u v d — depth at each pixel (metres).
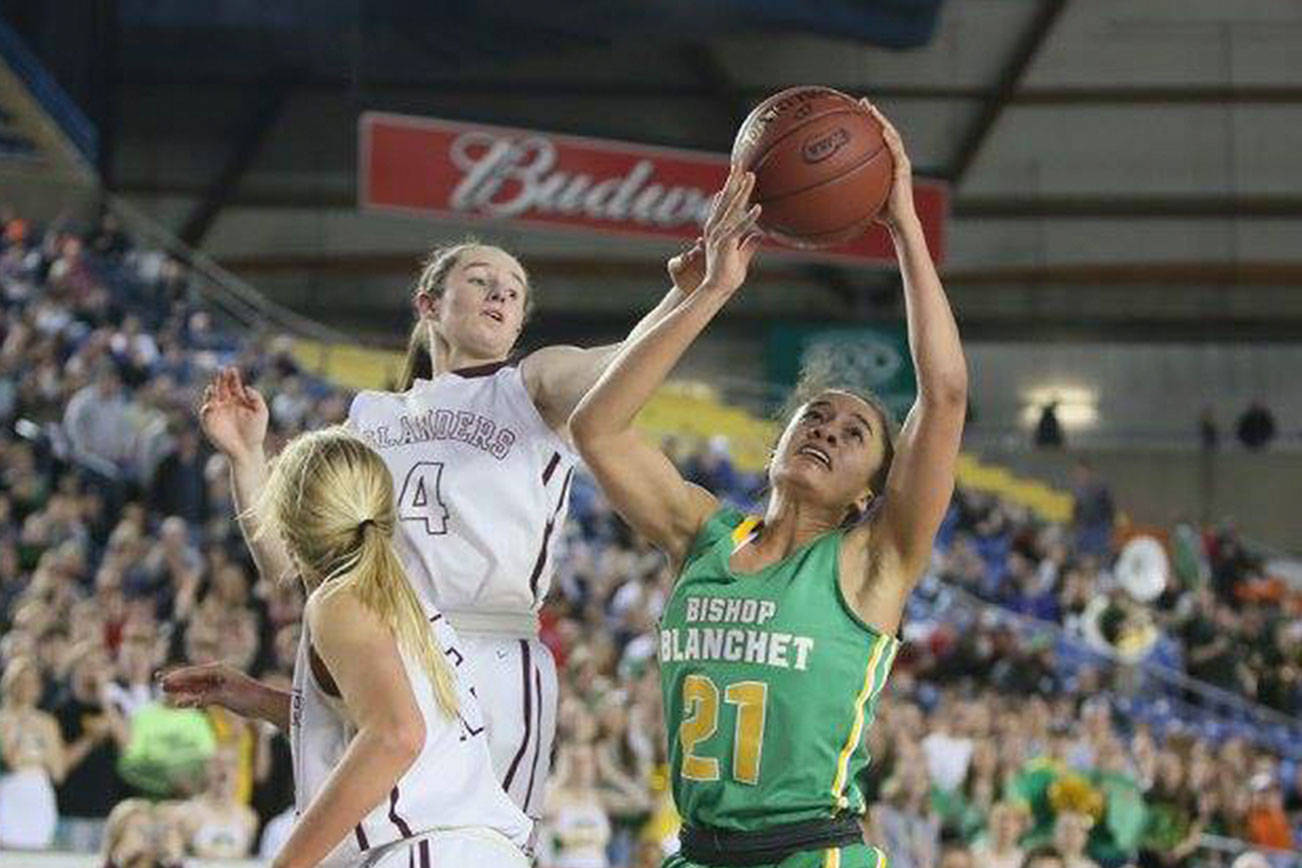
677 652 7.21
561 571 26.12
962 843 19.27
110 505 24.33
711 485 34.88
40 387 25.97
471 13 49.66
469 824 6.84
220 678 7.91
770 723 7.02
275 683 18.20
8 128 41.31
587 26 49.66
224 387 8.31
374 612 6.67
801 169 7.27
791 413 7.95
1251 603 39.50
